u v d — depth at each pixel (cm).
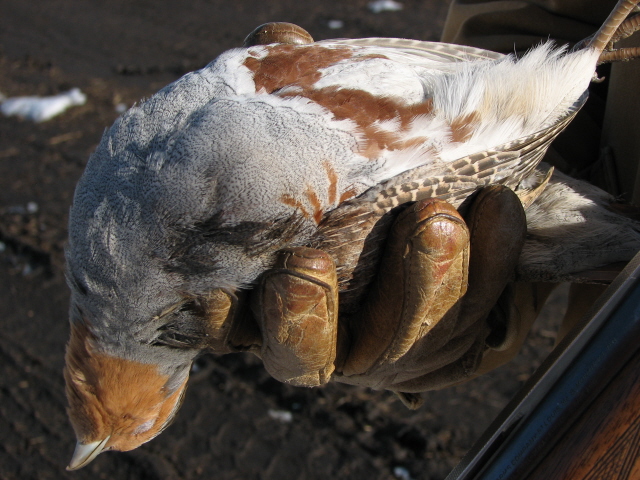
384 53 38
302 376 34
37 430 96
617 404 27
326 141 33
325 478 85
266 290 32
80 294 36
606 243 37
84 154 161
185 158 33
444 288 32
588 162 46
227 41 211
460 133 35
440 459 85
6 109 181
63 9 246
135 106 36
